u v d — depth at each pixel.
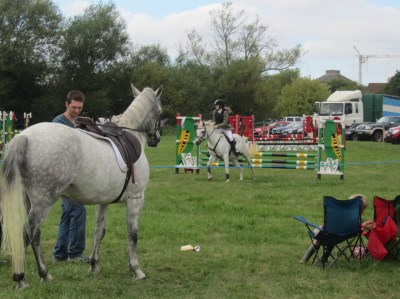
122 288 6.11
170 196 13.54
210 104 62.69
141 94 7.21
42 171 5.46
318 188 15.46
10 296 5.52
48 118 52.62
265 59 64.94
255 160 18.61
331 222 7.05
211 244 8.55
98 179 5.92
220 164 18.08
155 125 7.27
